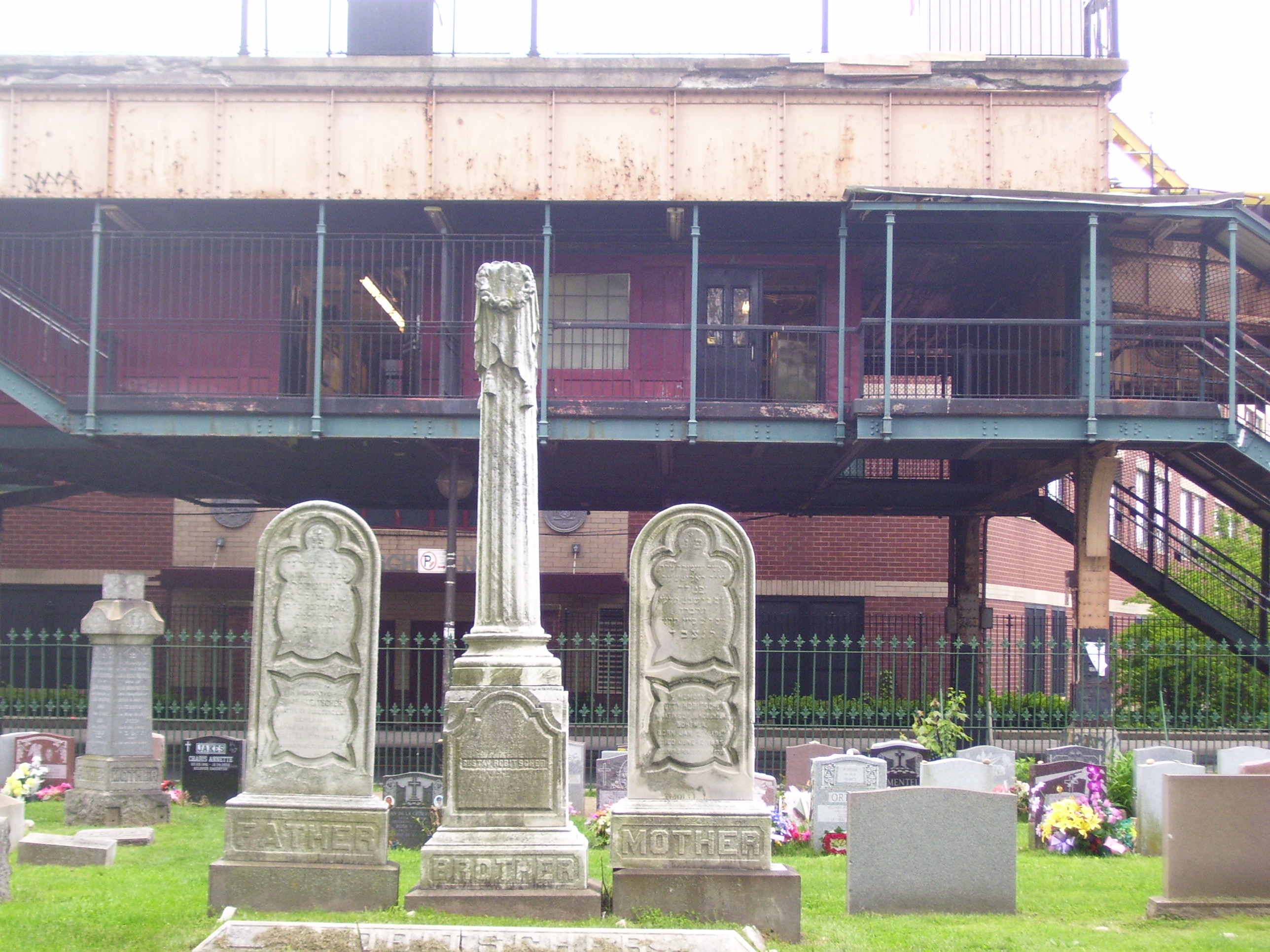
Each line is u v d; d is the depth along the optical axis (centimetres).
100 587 2731
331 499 2339
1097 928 832
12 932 746
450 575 1777
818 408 1720
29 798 1486
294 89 1755
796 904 805
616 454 1888
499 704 824
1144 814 1193
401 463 1983
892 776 1448
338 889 818
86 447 1872
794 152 1747
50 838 1065
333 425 1719
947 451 1858
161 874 976
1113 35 1748
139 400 1703
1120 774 1373
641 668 850
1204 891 863
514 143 1755
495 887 809
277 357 1917
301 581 864
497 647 843
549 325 1727
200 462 2008
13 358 1902
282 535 870
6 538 2739
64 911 802
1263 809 869
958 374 2231
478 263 1930
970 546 2378
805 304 1973
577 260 1967
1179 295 1906
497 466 867
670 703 847
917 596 2686
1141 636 1947
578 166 1750
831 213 1811
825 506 2331
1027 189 1739
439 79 1752
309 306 1936
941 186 1741
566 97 1756
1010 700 1905
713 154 1750
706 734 844
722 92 1752
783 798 1287
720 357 1953
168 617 2652
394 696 2611
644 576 858
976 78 1752
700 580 857
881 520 2712
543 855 809
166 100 1761
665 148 1750
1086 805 1201
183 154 1755
